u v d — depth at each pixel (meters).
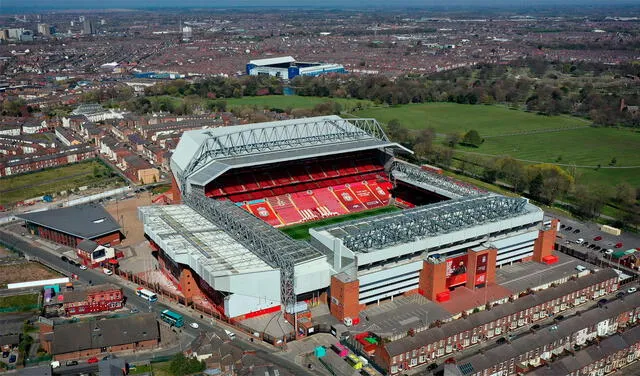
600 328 146.25
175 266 169.50
